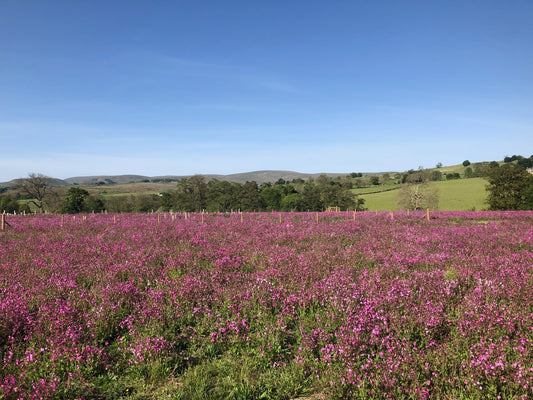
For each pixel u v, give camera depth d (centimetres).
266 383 452
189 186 7925
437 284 757
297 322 621
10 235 1659
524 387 388
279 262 975
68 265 948
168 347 517
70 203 6631
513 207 6181
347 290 716
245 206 7688
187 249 1178
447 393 401
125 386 450
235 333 559
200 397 419
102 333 565
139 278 828
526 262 966
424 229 1923
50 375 439
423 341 527
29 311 609
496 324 551
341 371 445
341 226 2048
